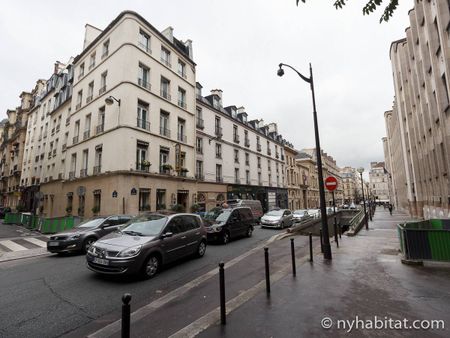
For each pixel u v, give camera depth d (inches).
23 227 708.7
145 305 175.3
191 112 872.9
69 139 841.5
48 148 1064.8
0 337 136.0
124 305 92.7
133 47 670.5
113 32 714.2
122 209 583.2
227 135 1091.9
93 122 733.3
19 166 1409.9
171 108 780.6
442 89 496.1
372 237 445.1
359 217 637.3
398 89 1099.9
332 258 288.4
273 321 140.4
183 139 828.0
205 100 1014.4
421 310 150.7
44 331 142.1
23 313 165.0
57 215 839.1
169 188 719.7
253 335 126.6
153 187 667.4
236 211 496.4
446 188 544.1
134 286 215.8
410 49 761.0
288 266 260.5
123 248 225.9
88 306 175.5
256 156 1310.3
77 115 818.2
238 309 156.8
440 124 499.8
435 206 642.2
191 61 898.1
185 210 788.0
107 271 222.5
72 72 953.5
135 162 633.0
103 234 375.9
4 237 522.9
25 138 1433.3
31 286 218.2
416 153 893.8
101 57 749.3
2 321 154.1
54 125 1043.3
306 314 148.0
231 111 1172.5
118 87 658.2
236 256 333.1
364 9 92.8
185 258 319.3
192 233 311.7
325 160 2792.8
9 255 353.4
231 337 125.4
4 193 1612.9
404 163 1251.8
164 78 772.6
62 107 971.3
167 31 846.5
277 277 221.0
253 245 417.7
